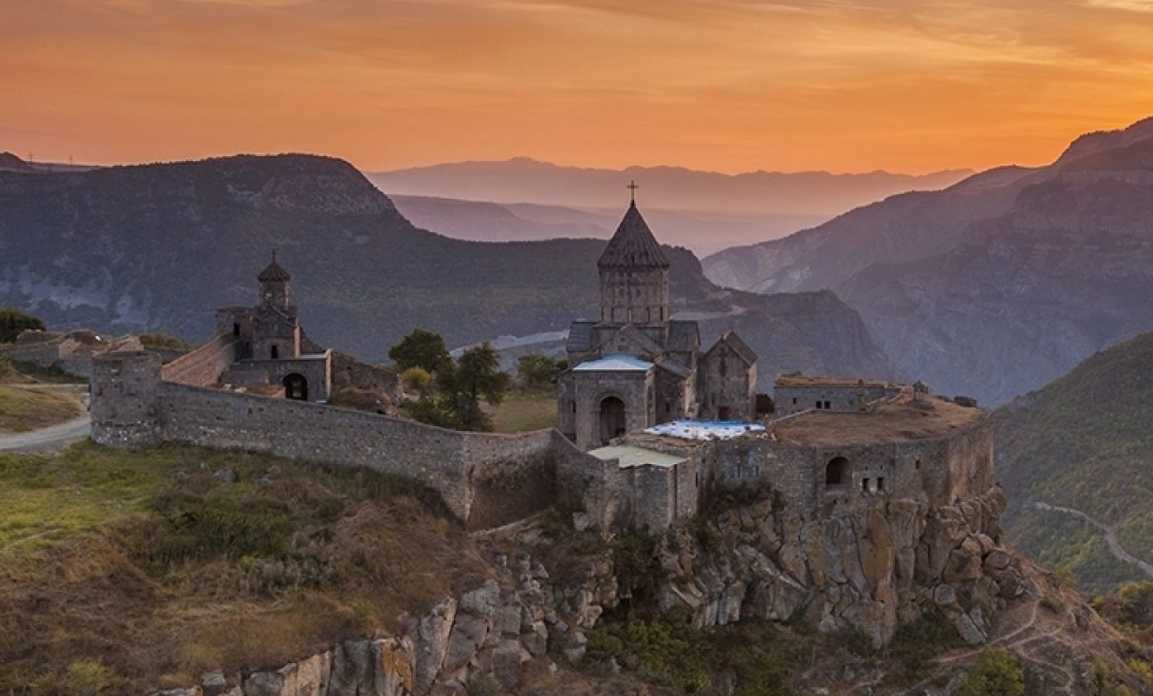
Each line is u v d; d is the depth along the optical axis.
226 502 75.81
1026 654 95.38
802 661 92.00
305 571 70.88
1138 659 104.94
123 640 62.22
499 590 77.50
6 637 60.03
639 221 129.75
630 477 92.06
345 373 123.31
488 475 85.75
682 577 89.88
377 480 82.56
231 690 61.41
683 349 125.31
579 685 77.38
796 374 149.38
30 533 68.38
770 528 97.69
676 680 83.06
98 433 85.69
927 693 91.12
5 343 141.50
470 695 73.19
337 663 66.50
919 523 100.06
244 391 95.31
